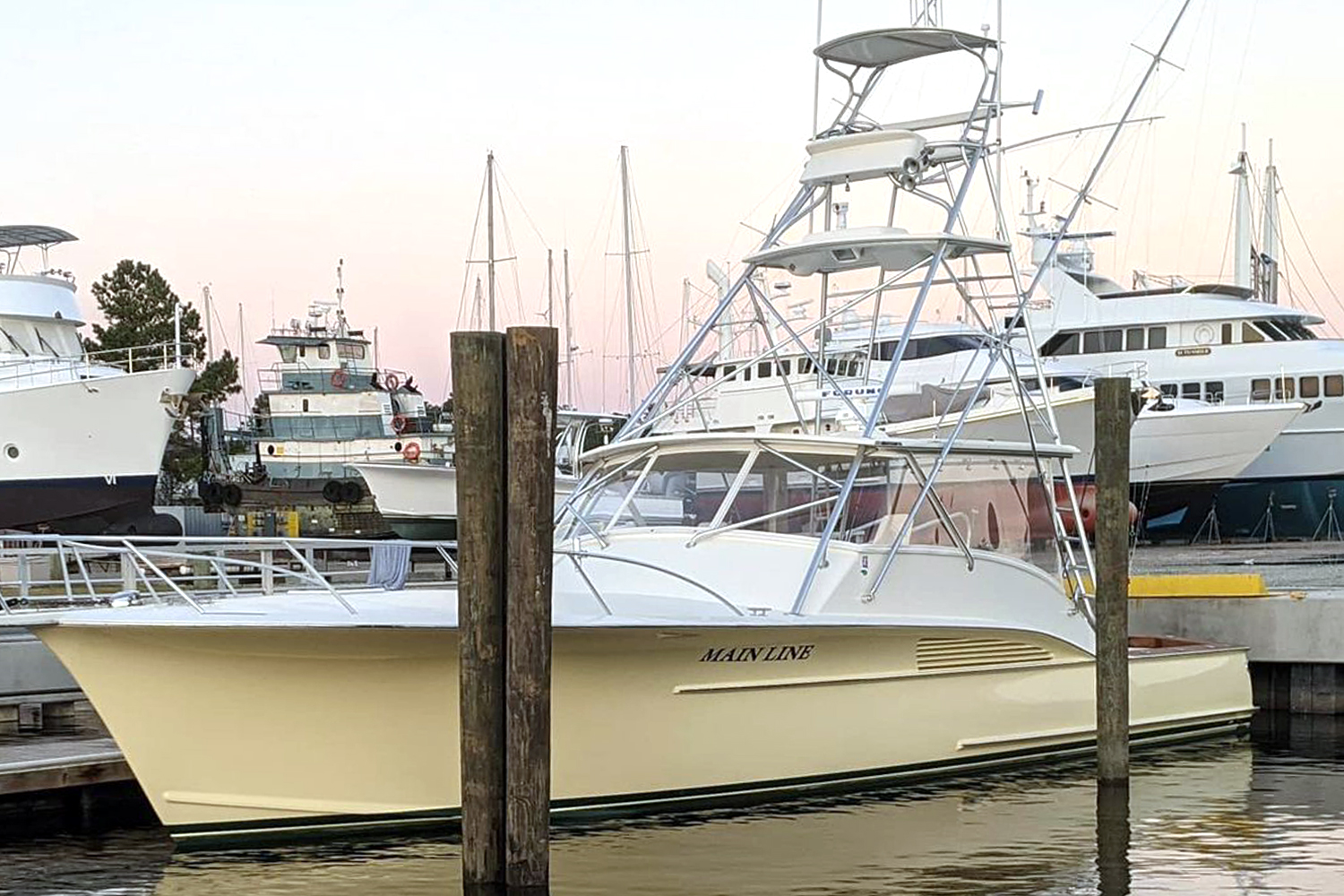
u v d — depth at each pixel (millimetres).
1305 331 33188
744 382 22891
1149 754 13000
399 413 41656
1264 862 9227
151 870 8945
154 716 9008
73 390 24547
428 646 8945
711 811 10086
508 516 7973
